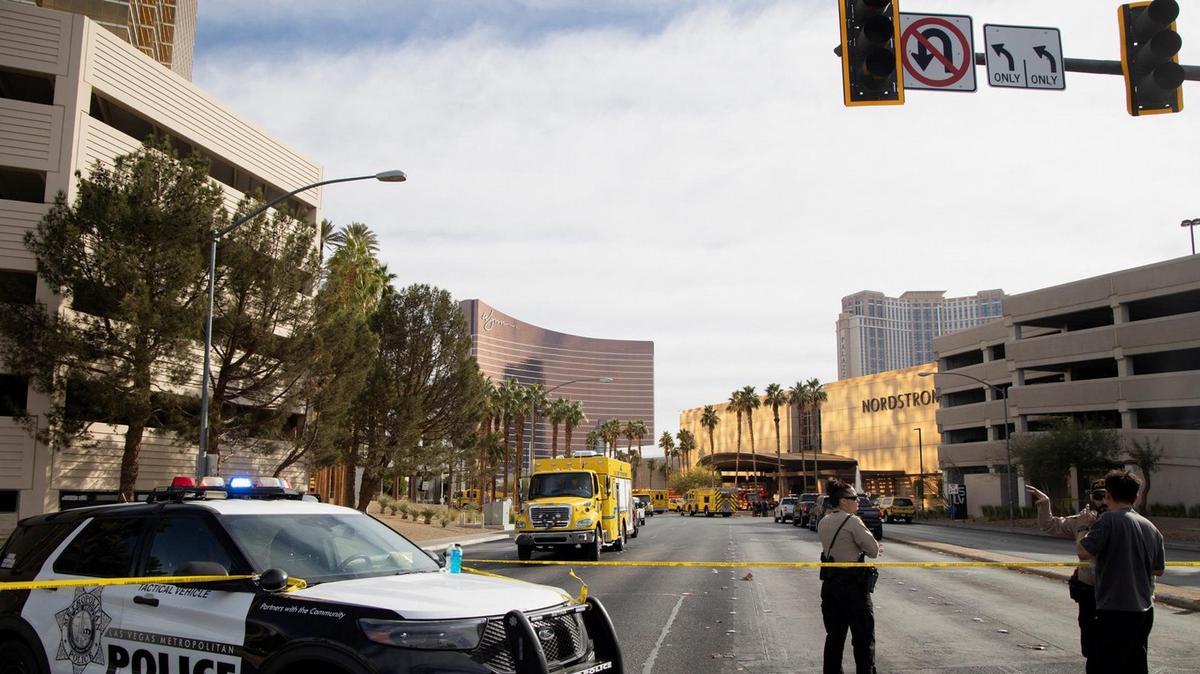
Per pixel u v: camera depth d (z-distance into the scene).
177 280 24.45
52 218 25.12
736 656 9.05
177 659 4.90
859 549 7.09
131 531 5.66
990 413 71.19
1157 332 57.00
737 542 32.03
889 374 116.75
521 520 23.05
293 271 27.59
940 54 8.75
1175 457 54.06
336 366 30.16
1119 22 9.15
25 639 5.65
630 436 131.75
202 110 36.69
